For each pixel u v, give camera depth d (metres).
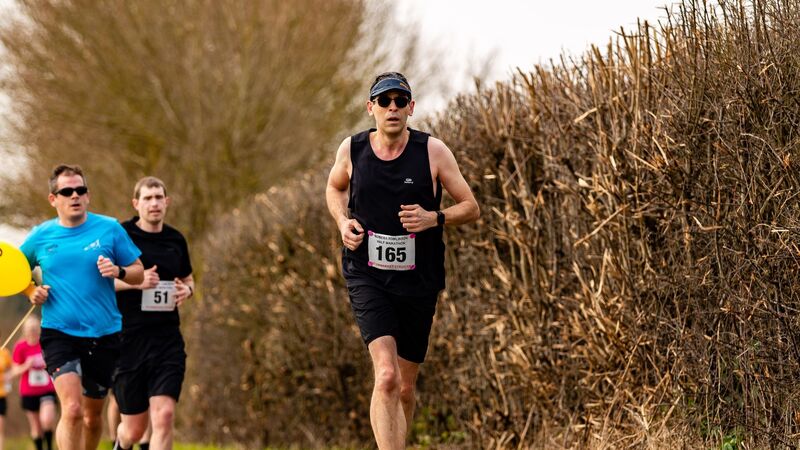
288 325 19.41
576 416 11.95
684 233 10.20
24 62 36.94
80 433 11.83
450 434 15.05
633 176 10.82
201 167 35.66
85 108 36.53
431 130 15.22
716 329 10.08
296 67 36.47
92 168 37.44
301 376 19.25
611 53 11.12
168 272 13.30
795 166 9.11
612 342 11.03
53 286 12.23
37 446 23.84
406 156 9.65
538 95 12.38
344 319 17.91
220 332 21.95
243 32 36.31
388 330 9.59
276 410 19.98
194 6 36.22
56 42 36.66
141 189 13.41
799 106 9.17
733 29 9.73
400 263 9.66
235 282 21.58
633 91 10.77
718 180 9.70
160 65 35.84
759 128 9.41
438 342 14.80
